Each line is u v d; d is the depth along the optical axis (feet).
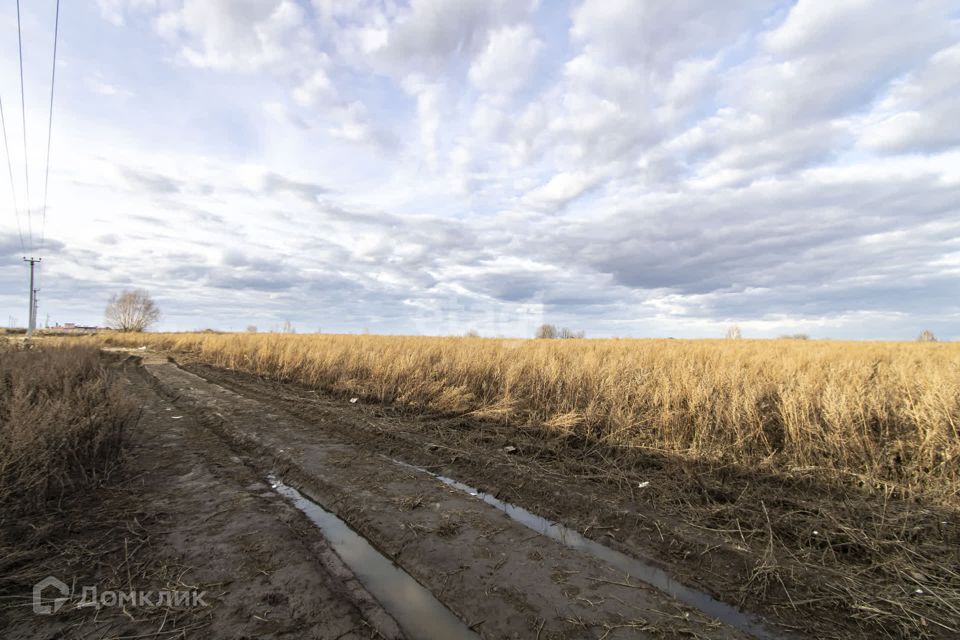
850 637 8.42
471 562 10.85
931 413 17.33
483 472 17.71
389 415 27.55
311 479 16.47
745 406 19.67
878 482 14.85
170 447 20.38
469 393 29.19
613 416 21.65
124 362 64.39
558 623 8.61
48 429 14.87
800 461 16.75
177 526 12.25
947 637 8.30
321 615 8.59
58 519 12.27
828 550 11.42
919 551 11.10
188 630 7.99
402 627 8.50
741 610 9.30
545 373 28.35
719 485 15.48
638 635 8.27
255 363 52.54
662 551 11.70
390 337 66.95
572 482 16.31
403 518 13.20
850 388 20.59
